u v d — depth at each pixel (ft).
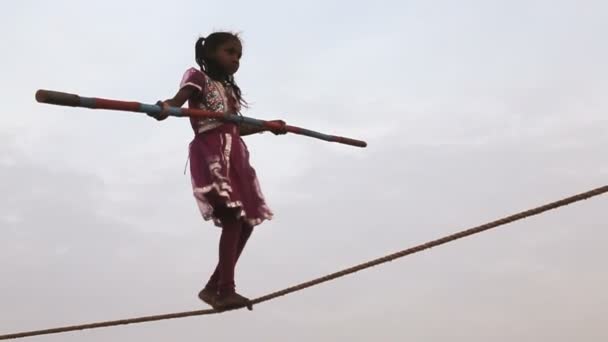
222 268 16.31
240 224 16.48
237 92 16.96
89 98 13.88
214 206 16.40
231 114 16.16
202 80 16.30
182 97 15.90
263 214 16.60
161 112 14.92
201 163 16.29
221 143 16.26
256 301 16.28
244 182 16.47
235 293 16.30
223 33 16.99
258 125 16.63
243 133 17.98
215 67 16.88
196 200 16.19
